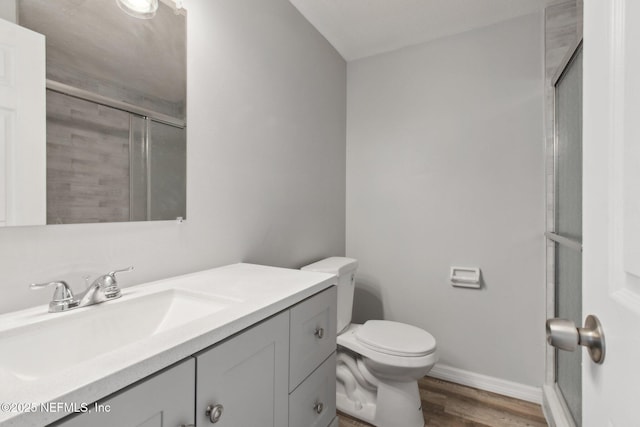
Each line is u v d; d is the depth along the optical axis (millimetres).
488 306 1972
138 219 1025
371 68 2363
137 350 560
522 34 1885
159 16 1087
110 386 482
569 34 1715
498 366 1940
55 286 781
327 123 2186
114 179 960
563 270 1612
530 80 1864
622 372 364
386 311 2297
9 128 747
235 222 1414
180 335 626
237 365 733
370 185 2363
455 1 1768
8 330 632
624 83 377
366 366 1649
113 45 956
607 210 418
